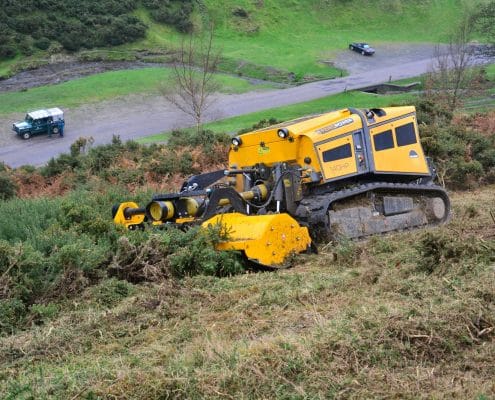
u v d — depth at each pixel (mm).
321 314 7871
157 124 50219
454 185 21516
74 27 78188
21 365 7316
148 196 15258
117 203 14602
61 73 69938
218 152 24375
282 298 8672
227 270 10617
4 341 7914
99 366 6711
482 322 6875
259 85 67062
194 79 52812
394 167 13820
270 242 11000
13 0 78375
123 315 8516
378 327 6754
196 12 92500
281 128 12875
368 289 8766
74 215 12484
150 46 79812
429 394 5699
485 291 7492
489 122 28188
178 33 86875
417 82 64062
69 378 6414
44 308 8953
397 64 78812
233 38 89625
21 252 9609
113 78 66000
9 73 69312
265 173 13234
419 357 6379
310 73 73812
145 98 59281
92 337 7930
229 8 95125
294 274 10102
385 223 13609
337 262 10883
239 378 6020
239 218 11531
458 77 42469
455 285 7957
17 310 8961
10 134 49281
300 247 11547
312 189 13047
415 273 9023
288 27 95250
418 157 14344
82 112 55469
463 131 24188
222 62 75750
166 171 22422
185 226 11992
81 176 23188
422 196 14508
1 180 21656
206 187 14180
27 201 14852
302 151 12891
